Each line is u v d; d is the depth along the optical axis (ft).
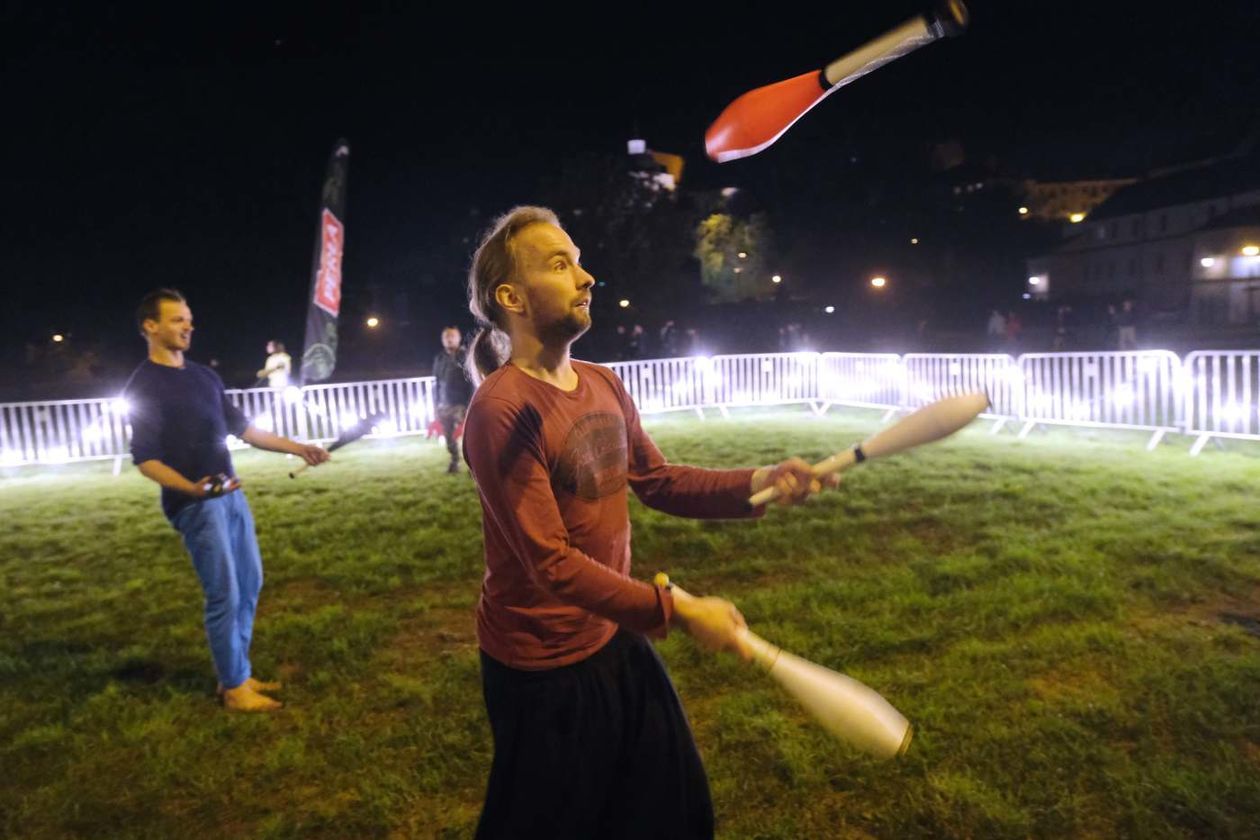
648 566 19.85
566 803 6.45
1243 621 15.06
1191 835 9.44
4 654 16.33
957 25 4.94
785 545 20.63
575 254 6.41
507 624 6.49
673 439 41.39
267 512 27.68
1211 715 11.59
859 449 6.21
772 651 5.54
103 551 23.98
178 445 12.73
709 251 195.00
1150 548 18.81
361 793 11.02
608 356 129.49
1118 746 11.17
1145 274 175.52
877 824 9.88
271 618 17.54
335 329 53.26
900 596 16.39
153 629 17.42
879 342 139.23
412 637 16.42
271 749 12.31
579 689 6.47
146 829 10.60
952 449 33.09
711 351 130.52
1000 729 11.47
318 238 52.31
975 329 157.17
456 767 11.45
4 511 31.04
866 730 5.24
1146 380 33.17
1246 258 154.81
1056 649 13.85
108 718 13.38
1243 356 30.22
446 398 33.35
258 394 43.39
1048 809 9.89
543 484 6.01
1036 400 37.35
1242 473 26.37
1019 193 196.24
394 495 29.63
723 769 11.00
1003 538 20.16
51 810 11.04
